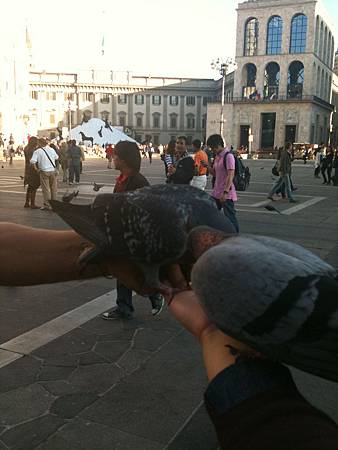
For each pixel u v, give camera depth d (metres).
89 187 17.91
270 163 49.59
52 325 4.67
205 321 0.84
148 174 26.75
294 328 0.68
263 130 80.50
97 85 107.19
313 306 0.68
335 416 3.18
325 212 12.87
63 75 107.00
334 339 0.67
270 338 0.70
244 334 0.72
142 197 0.85
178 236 0.81
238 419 0.72
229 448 0.71
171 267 0.89
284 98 79.56
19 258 0.87
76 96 107.50
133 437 2.95
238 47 82.00
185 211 0.83
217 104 81.44
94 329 4.61
